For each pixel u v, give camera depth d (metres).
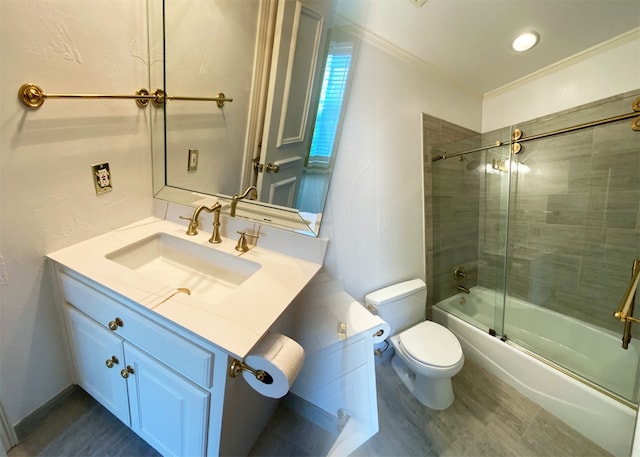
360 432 0.95
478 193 1.55
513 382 1.25
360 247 1.08
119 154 1.07
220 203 1.11
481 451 0.96
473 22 0.92
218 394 0.61
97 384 0.97
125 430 1.01
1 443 0.89
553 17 0.89
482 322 1.48
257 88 1.02
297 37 0.96
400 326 1.21
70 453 0.92
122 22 0.97
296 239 0.99
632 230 1.22
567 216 1.43
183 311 0.64
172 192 1.22
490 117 1.52
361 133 0.99
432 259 1.39
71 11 0.81
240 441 0.81
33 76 0.76
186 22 1.06
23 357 0.92
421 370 1.06
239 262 0.97
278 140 1.01
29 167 0.81
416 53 1.07
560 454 0.96
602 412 0.98
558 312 1.51
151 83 1.12
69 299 0.91
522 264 1.66
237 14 1.01
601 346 1.32
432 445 0.96
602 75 1.10
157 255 1.13
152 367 0.71
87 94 0.89
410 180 1.19
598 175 1.29
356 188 1.02
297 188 0.97
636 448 0.74
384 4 0.88
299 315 1.04
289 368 0.54
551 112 1.28
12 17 0.69
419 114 1.17
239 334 0.57
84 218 0.99
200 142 1.13
